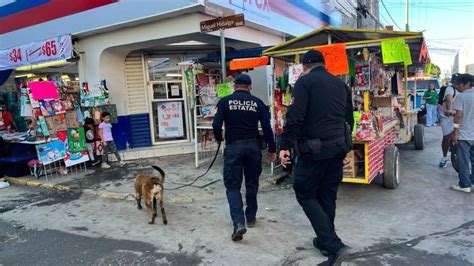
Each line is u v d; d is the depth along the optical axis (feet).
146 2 25.59
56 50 30.07
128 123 30.63
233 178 14.30
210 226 15.64
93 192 21.21
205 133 27.17
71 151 25.77
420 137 30.17
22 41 33.99
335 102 11.49
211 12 20.33
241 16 20.13
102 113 27.35
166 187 21.07
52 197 21.38
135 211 18.13
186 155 30.12
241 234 13.56
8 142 25.64
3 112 34.94
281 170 23.26
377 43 17.06
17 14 33.76
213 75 27.17
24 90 25.02
